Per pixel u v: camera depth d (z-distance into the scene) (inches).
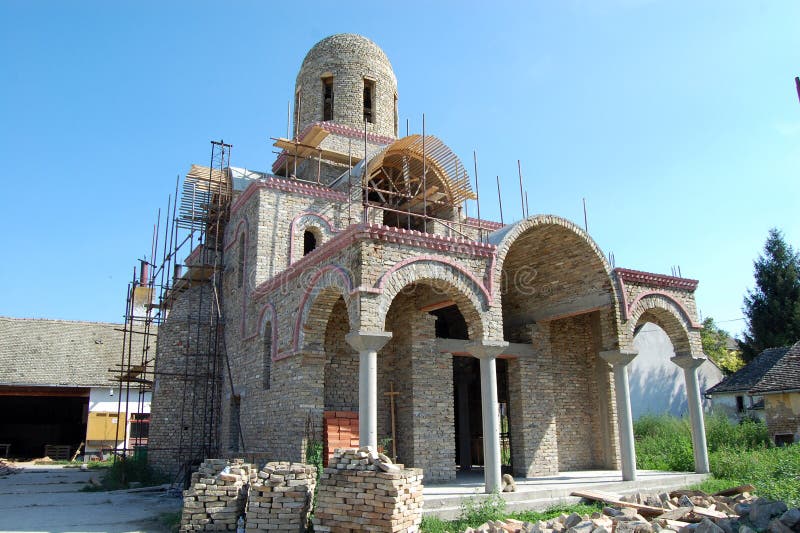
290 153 970.7
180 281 1026.1
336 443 632.4
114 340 1576.0
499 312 621.3
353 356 717.9
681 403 1417.3
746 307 1582.2
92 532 529.7
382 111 1095.6
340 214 893.8
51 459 1384.1
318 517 453.4
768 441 996.6
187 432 923.4
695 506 518.9
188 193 1011.3
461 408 855.7
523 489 611.5
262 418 727.7
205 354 898.7
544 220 684.7
